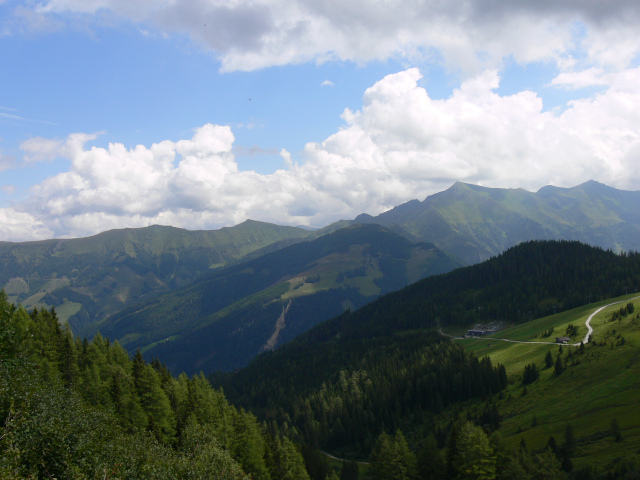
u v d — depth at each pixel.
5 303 61.78
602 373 138.75
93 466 47.66
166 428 94.94
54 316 131.75
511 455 86.69
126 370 115.44
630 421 100.94
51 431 46.53
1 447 41.22
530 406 137.50
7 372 51.84
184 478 59.00
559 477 78.38
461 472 88.88
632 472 73.19
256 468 99.88
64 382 89.31
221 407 117.06
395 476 97.69
